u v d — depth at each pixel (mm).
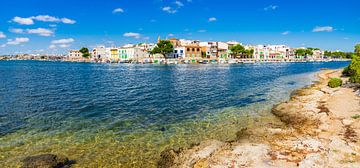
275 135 17969
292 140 16406
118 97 36750
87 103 32094
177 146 17203
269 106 28922
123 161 15195
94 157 15742
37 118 24562
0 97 35906
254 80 59719
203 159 14320
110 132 20484
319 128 18703
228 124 21969
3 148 16984
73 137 19266
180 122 23219
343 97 28453
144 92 41594
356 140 15727
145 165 14672
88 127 21828
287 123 21469
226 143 16828
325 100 27828
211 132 19969
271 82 55562
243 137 17984
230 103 31516
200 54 182875
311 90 38594
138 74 80125
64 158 15383
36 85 50844
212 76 70562
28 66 143875
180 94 39281
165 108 29266
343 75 60312
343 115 21375
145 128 21531
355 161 12938
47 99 34719
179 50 175250
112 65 149125
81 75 77438
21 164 14625
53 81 59188
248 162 13398
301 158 13656
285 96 35938
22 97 36125
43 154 15992
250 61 174750
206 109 28406
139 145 17594
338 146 14766
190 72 86812
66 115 25875
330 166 12477
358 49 45031
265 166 12852
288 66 133500
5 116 25141
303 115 22641
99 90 43938
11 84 52156
